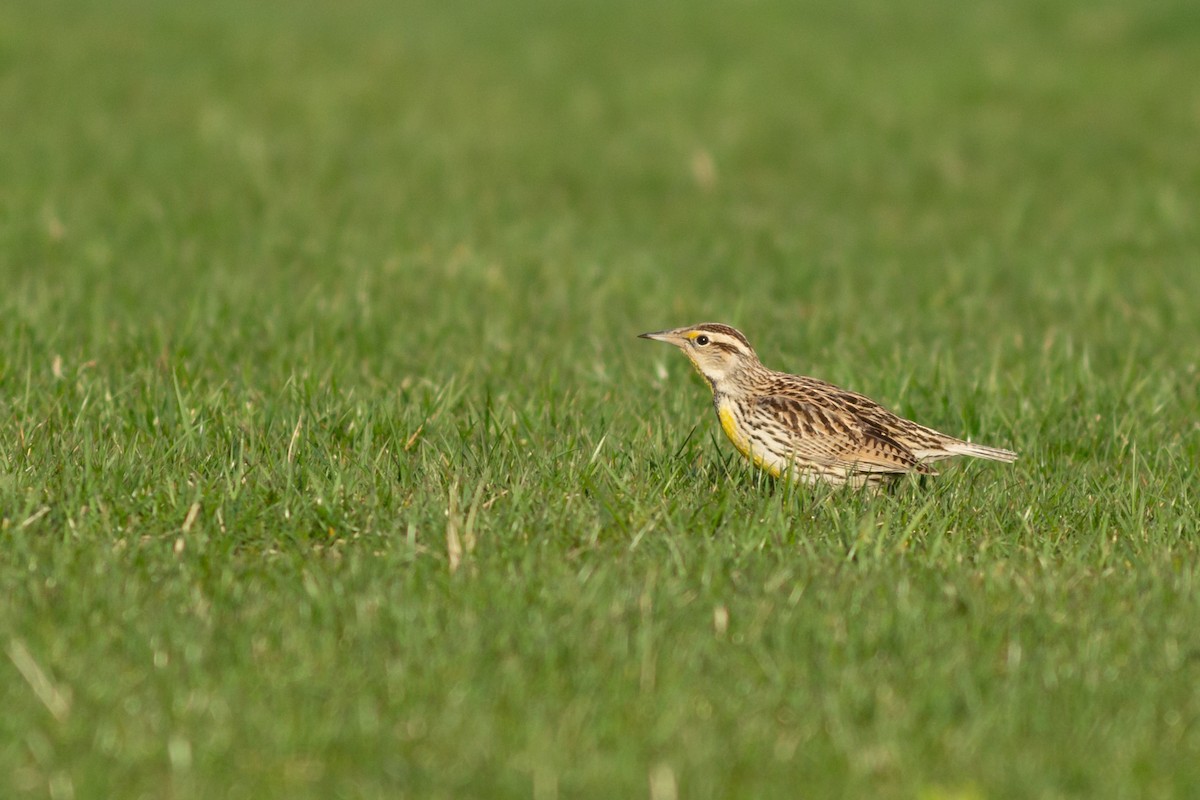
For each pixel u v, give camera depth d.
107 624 8.43
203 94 36.38
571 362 15.11
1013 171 30.12
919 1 55.62
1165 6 51.19
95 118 33.00
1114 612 8.88
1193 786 7.03
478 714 7.48
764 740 7.34
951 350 15.72
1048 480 11.55
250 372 14.05
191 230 22.89
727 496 10.47
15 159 28.34
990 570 9.42
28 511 9.87
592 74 41.50
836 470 11.22
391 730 7.39
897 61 43.56
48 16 46.84
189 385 13.22
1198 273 20.55
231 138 31.27
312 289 18.25
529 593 8.92
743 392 11.62
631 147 32.22
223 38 45.09
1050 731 7.51
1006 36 48.06
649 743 7.31
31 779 6.95
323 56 42.84
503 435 11.88
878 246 23.19
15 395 12.86
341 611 8.68
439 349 15.59
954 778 7.08
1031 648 8.46
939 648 8.30
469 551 9.52
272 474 10.75
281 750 7.16
